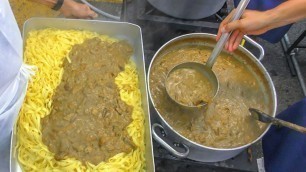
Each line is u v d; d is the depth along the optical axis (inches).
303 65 81.8
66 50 46.9
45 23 48.0
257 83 45.6
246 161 42.9
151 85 43.4
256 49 59.5
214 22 53.7
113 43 47.4
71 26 49.0
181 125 41.1
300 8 38.5
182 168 42.9
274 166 48.6
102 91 41.8
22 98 36.8
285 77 79.2
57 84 43.6
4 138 40.3
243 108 43.5
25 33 46.0
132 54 48.6
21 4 66.6
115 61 45.8
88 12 51.7
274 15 39.4
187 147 38.8
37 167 38.8
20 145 40.0
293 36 85.3
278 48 82.7
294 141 45.9
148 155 39.3
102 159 38.4
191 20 52.8
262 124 42.0
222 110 42.9
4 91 31.5
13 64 29.3
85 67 43.4
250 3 62.3
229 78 46.1
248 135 41.4
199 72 43.9
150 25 52.6
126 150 39.7
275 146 49.3
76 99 40.6
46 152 38.4
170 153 41.7
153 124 39.8
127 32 48.9
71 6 49.9
